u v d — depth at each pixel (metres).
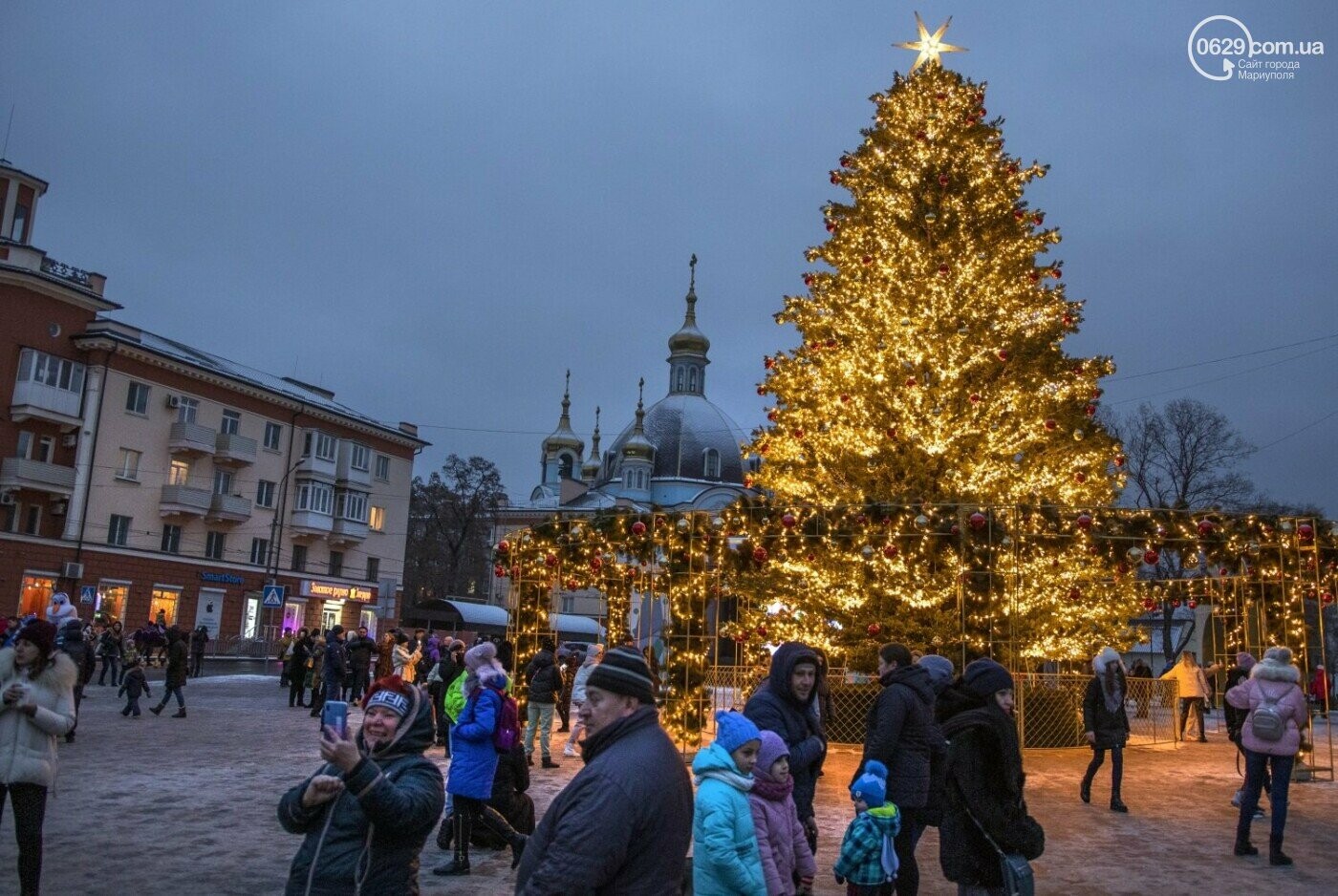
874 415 18.75
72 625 15.80
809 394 19.97
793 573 18.72
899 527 15.73
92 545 43.03
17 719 6.35
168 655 19.97
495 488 77.38
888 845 5.85
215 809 10.38
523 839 8.38
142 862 8.16
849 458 19.12
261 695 27.14
